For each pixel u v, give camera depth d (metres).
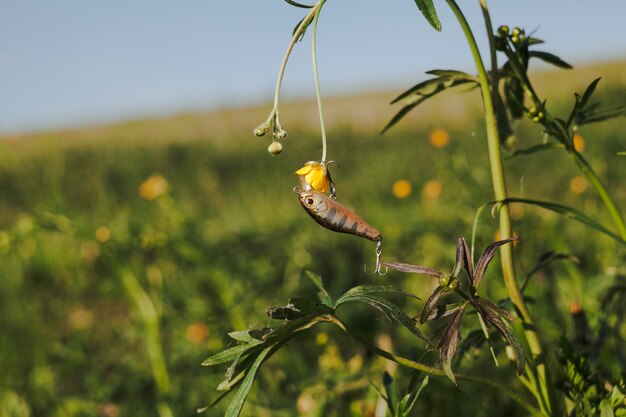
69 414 1.21
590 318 0.94
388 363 0.97
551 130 0.71
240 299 1.36
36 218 1.45
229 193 3.24
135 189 3.48
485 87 0.67
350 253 1.59
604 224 1.46
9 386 1.33
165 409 1.14
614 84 3.35
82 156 4.28
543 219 1.39
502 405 0.97
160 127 6.55
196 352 1.29
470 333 0.69
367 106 7.19
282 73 0.62
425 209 1.74
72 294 1.91
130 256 1.41
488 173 1.59
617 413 0.64
